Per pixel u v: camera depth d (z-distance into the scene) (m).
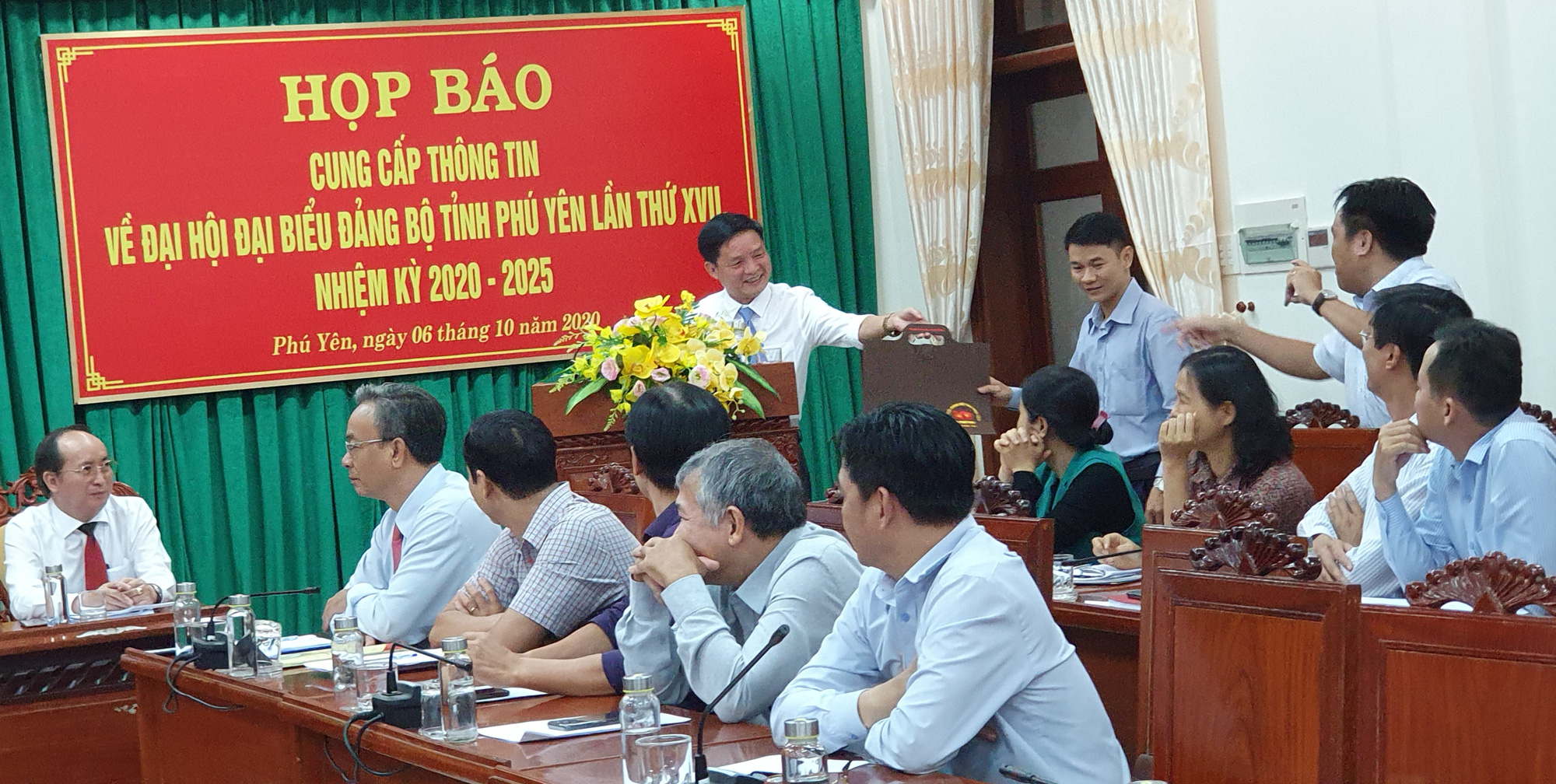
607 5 6.26
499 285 6.08
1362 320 3.72
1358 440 3.79
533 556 3.21
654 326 4.30
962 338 6.09
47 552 4.45
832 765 2.05
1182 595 2.23
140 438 5.74
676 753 1.93
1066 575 3.14
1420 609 1.95
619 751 2.20
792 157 6.45
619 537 3.08
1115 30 5.33
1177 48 5.19
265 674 3.00
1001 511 2.94
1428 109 4.57
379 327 5.95
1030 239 6.28
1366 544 2.92
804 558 2.47
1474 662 1.88
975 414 4.21
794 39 6.46
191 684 3.11
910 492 2.11
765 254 5.31
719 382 4.20
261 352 5.81
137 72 5.65
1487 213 4.44
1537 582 1.88
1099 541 3.57
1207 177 5.17
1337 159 4.83
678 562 2.48
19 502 4.60
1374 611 1.99
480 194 6.05
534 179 6.11
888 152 6.54
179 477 5.77
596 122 6.17
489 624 3.15
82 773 3.93
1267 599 2.09
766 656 2.38
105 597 4.12
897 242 6.55
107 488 4.50
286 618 5.87
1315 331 4.93
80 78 5.59
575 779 2.03
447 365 6.04
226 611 3.41
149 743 3.37
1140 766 2.32
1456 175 4.52
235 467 5.82
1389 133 4.68
